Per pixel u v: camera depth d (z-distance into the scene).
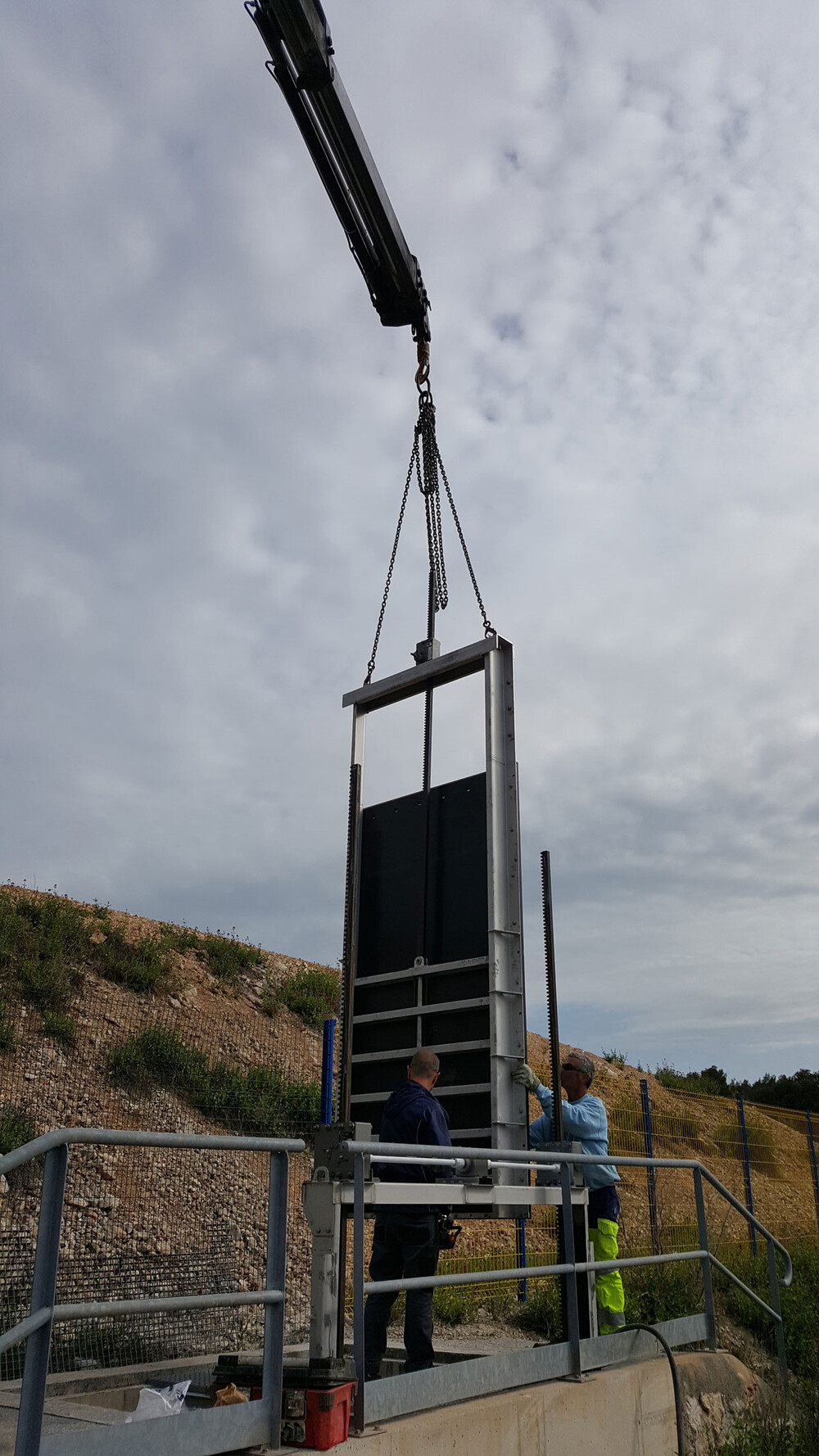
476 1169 5.76
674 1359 6.57
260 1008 15.88
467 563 7.28
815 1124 19.94
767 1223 14.84
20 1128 10.07
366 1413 4.31
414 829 6.89
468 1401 4.90
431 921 6.56
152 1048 12.62
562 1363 5.62
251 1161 11.78
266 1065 13.99
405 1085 5.49
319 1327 4.65
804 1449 6.92
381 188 8.82
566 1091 7.30
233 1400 4.39
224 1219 10.45
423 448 8.61
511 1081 5.94
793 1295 9.82
